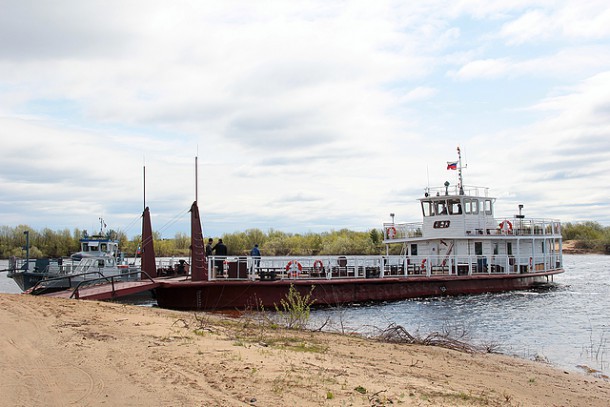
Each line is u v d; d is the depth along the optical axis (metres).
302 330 18.36
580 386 13.17
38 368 9.79
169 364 10.23
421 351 15.76
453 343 18.14
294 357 11.84
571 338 21.03
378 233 77.94
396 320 25.19
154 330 13.73
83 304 18.31
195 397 8.34
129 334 12.98
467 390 10.93
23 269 34.47
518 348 18.94
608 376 14.87
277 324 19.23
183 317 17.97
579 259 105.94
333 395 8.89
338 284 29.39
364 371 11.31
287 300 27.56
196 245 27.28
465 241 38.03
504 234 39.31
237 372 9.84
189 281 27.12
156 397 8.31
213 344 12.49
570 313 27.83
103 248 36.38
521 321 25.14
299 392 8.88
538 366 15.42
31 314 15.10
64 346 11.45
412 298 32.62
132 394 8.43
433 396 9.73
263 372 9.98
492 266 38.34
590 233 133.00
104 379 9.19
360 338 17.70
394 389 9.84
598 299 33.84
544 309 29.22
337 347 14.73
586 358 17.38
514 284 38.59
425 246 39.69
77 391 8.54
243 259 30.47
